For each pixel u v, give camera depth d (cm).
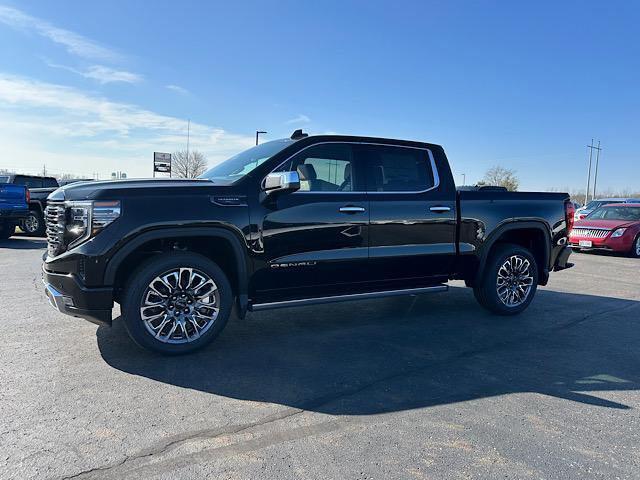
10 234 1312
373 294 482
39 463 243
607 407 324
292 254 432
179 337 400
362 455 257
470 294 688
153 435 273
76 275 366
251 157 472
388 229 477
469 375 377
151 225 375
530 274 575
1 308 545
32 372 361
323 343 449
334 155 464
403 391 343
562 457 260
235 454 255
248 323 516
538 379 372
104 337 444
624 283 832
